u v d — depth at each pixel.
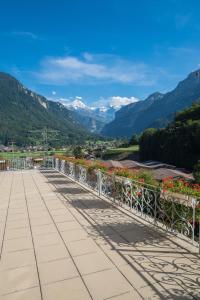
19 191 9.89
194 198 4.43
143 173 7.67
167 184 5.48
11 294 3.32
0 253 4.48
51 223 5.97
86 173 10.61
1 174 15.40
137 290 3.29
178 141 56.38
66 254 4.36
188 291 3.23
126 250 4.41
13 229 5.66
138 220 5.95
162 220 5.45
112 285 3.42
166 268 3.78
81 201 7.97
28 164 20.59
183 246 4.47
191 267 3.80
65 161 14.93
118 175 7.79
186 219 4.78
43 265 4.02
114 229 5.45
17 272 3.84
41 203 7.87
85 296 3.22
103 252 4.38
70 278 3.63
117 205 7.27
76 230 5.46
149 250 4.39
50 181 12.22
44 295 3.28
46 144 46.62
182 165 55.25
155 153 66.19
